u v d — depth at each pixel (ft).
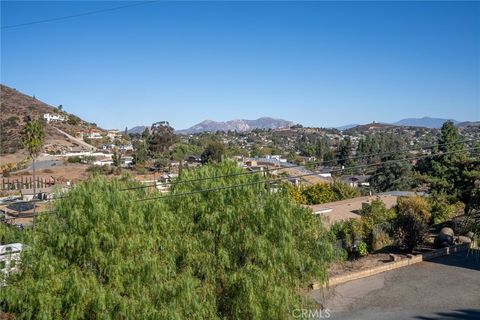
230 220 38.91
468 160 93.45
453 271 66.08
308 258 41.19
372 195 134.10
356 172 278.46
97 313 30.78
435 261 70.95
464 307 53.72
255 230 39.22
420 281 62.85
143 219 35.94
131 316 31.19
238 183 41.29
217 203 39.70
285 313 37.40
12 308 31.07
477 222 66.49
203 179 38.01
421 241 75.72
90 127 533.96
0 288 30.99
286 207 41.52
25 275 32.37
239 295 36.22
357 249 74.43
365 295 58.90
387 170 179.93
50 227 33.68
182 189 40.52
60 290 31.12
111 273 32.30
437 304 54.95
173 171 235.40
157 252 35.12
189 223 38.70
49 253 32.71
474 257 71.77
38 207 85.46
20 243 34.91
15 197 169.07
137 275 32.91
